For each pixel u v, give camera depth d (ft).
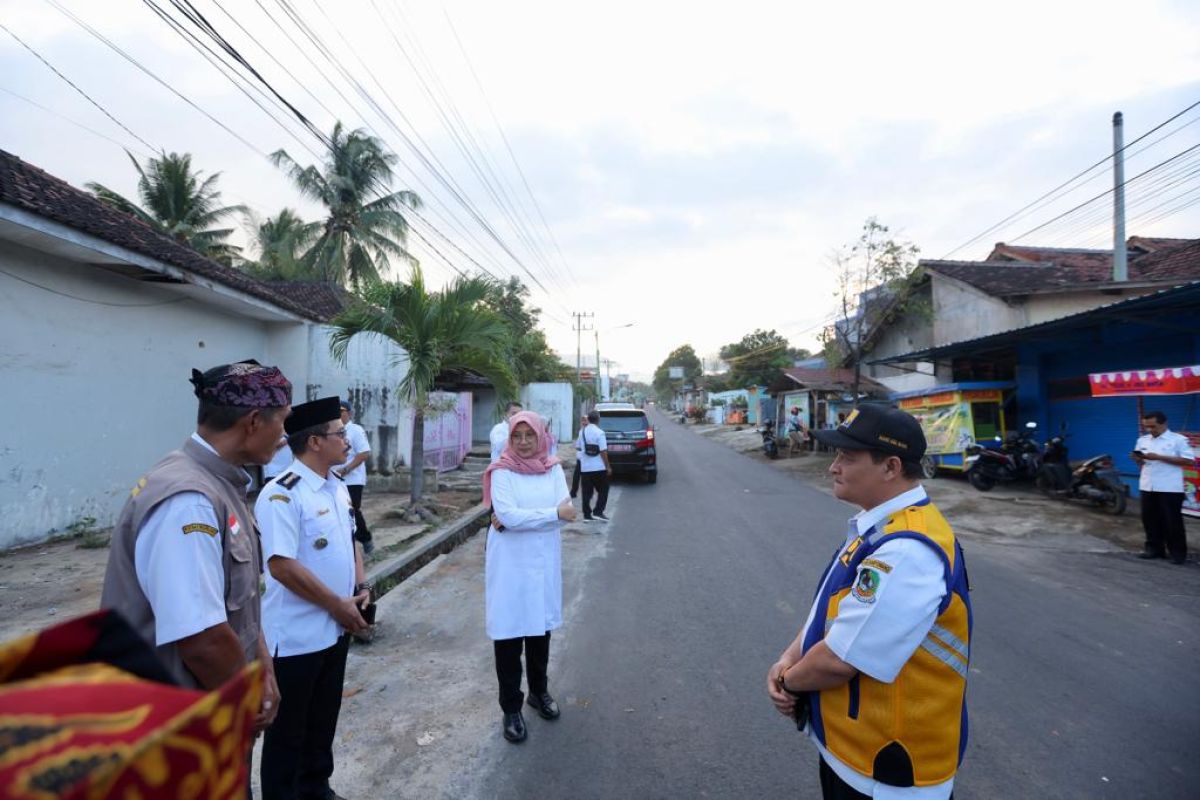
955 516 29.32
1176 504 20.68
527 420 10.61
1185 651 13.42
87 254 23.22
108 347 26.11
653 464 42.45
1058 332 33.17
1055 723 10.41
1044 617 15.61
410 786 8.83
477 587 18.06
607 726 10.47
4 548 21.72
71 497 24.32
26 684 2.17
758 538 25.18
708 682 12.10
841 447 5.24
